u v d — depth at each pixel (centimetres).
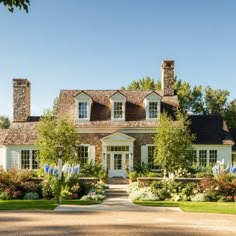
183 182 2425
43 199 2256
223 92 5853
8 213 1600
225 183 2308
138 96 3725
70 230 1208
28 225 1298
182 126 3155
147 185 2533
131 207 1859
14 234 1147
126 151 3425
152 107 3509
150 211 1706
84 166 3306
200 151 3484
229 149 3478
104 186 2797
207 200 2239
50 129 3120
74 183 2339
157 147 3195
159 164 3144
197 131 3594
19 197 2283
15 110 3697
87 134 3447
